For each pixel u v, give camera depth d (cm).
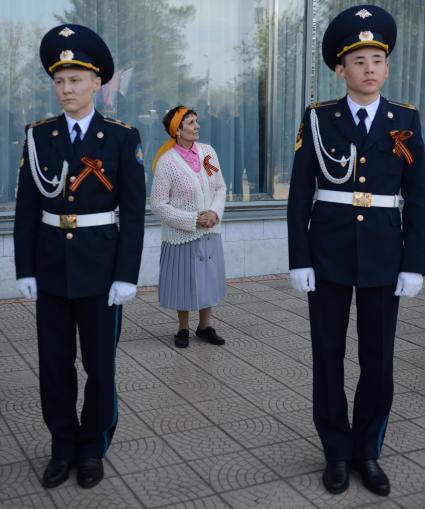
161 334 509
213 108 683
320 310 301
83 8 618
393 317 301
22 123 611
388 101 298
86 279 291
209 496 292
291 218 300
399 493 297
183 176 464
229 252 675
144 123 654
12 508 282
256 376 428
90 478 297
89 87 287
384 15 284
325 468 309
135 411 375
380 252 291
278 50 700
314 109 299
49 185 290
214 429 354
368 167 289
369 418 307
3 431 350
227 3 673
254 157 706
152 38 647
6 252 588
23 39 603
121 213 297
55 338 301
